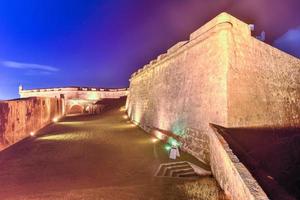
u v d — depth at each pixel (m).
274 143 11.13
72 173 10.83
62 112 37.53
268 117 12.41
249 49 12.43
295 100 14.62
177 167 10.87
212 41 12.38
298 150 10.59
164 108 18.56
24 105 18.44
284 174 8.65
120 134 21.64
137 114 28.05
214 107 11.55
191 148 12.84
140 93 27.62
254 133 11.05
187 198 7.03
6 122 14.91
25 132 18.50
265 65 13.19
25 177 10.27
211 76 12.13
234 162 6.61
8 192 8.34
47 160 13.10
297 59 15.78
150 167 11.42
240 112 11.09
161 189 7.89
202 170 10.09
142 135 20.69
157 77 21.44
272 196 5.46
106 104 46.16
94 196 7.28
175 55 17.36
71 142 18.12
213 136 9.61
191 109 13.91
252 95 11.81
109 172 10.93
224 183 7.52
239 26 12.23
